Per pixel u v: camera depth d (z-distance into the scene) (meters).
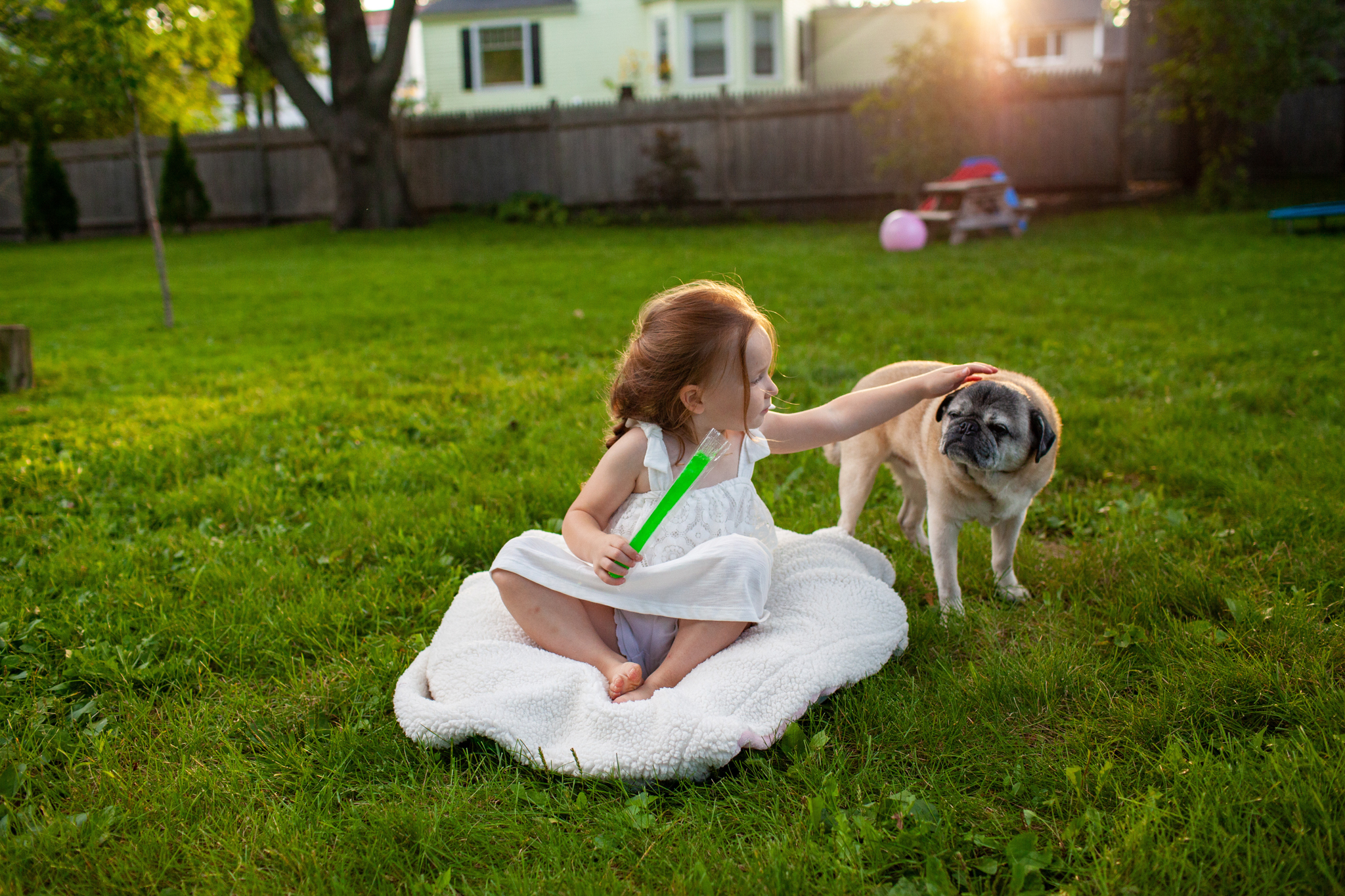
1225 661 2.52
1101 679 2.56
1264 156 16.33
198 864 1.97
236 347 8.11
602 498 2.57
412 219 18.16
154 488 4.46
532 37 26.50
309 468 4.75
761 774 2.20
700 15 25.06
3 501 4.33
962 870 1.88
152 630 3.02
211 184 21.50
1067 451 4.57
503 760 2.29
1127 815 1.93
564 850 1.96
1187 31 14.13
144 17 8.32
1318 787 1.94
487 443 5.02
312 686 2.69
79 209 22.05
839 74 27.89
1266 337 6.57
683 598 2.44
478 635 2.64
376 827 2.03
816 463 4.61
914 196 16.11
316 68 31.78
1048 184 16.77
